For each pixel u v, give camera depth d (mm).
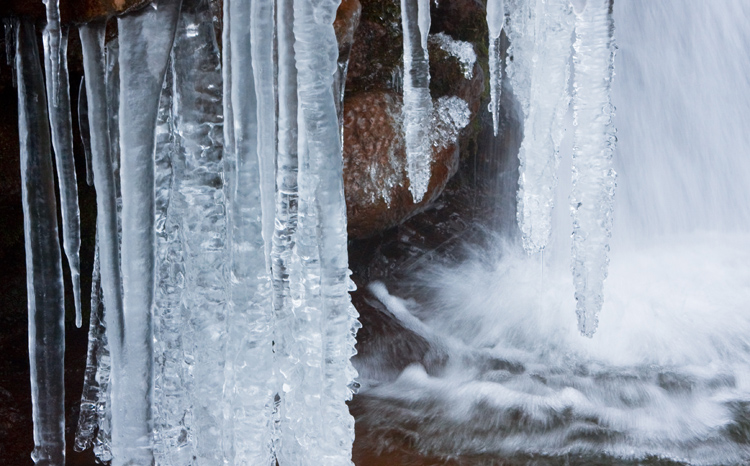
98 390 2449
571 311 4727
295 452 2148
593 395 3717
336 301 2076
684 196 6465
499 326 4555
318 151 2045
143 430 1991
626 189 6301
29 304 2045
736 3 6484
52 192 2027
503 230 5723
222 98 2242
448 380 3926
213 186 2256
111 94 2217
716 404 3586
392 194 4566
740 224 6562
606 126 2791
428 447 3193
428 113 3484
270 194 2084
